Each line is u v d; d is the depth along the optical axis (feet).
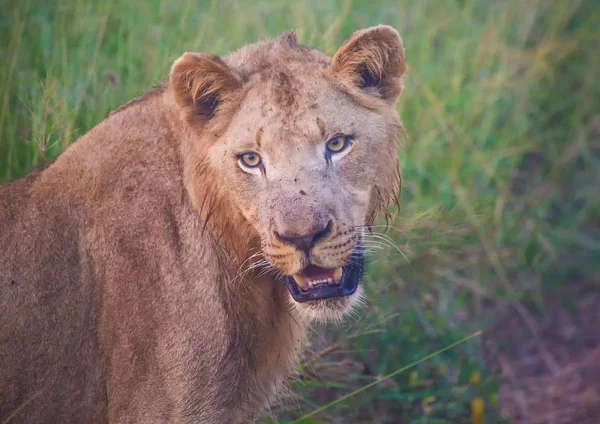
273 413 27.17
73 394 22.24
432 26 39.52
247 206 21.40
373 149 21.85
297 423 27.53
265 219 20.83
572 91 46.32
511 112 42.19
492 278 38.22
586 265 40.81
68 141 26.30
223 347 21.79
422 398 31.81
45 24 32.24
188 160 22.03
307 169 20.75
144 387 21.53
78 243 22.18
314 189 20.54
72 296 22.08
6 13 32.48
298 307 21.59
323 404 30.04
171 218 21.86
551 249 38.83
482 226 37.55
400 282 32.86
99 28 32.45
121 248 21.84
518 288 38.58
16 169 28.17
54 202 22.39
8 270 22.11
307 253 20.45
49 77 27.68
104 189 22.18
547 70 44.50
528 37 45.21
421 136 36.37
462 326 35.04
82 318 22.08
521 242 39.29
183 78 21.42
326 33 32.60
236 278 22.15
